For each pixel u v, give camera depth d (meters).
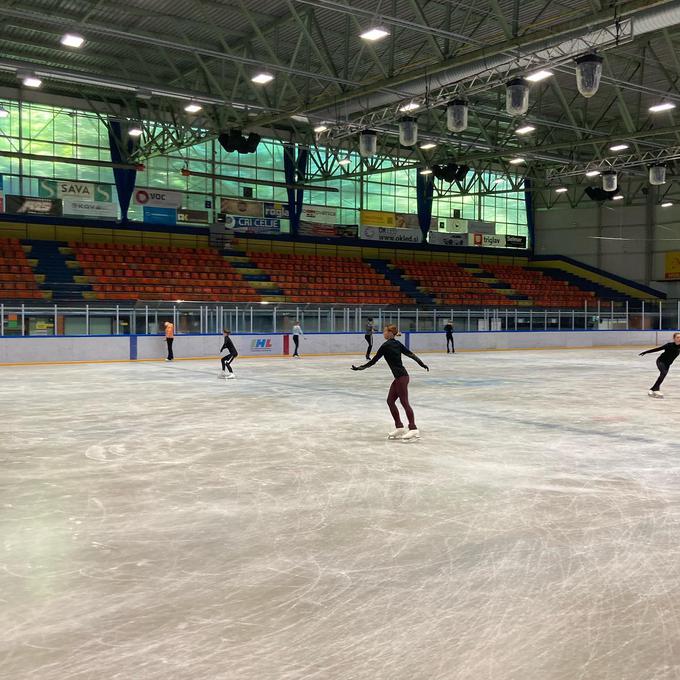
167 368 22.31
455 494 6.44
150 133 33.00
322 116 21.62
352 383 17.28
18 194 32.47
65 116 33.16
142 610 3.85
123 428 10.23
